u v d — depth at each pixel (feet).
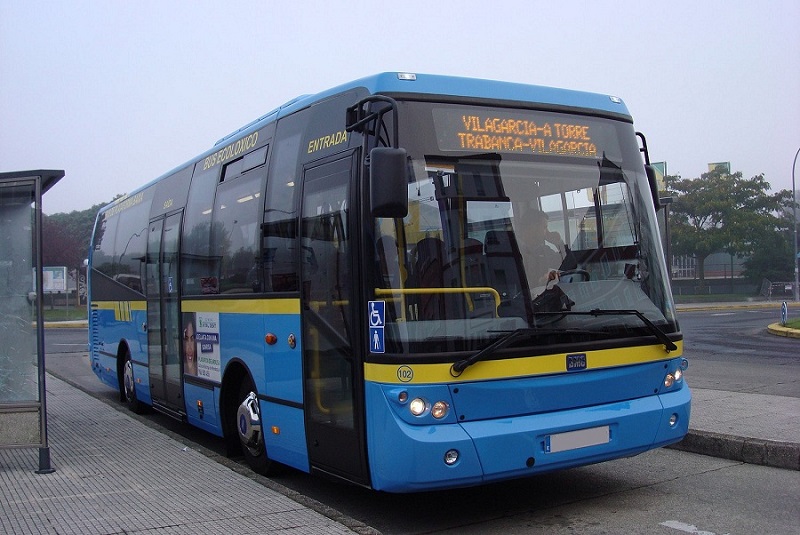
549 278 19.29
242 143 27.37
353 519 18.95
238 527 17.94
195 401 30.17
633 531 18.86
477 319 18.15
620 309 20.15
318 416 20.72
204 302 29.09
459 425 17.66
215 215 28.68
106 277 45.73
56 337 111.96
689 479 23.85
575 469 25.50
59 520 18.86
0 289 24.86
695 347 64.85
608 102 22.16
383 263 18.16
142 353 37.70
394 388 17.61
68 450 28.07
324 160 20.94
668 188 194.49
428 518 20.63
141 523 18.45
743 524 19.17
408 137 18.67
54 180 25.41
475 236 18.70
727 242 187.11
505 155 19.71
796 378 43.21
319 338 20.63
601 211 20.80
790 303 154.71
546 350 18.61
